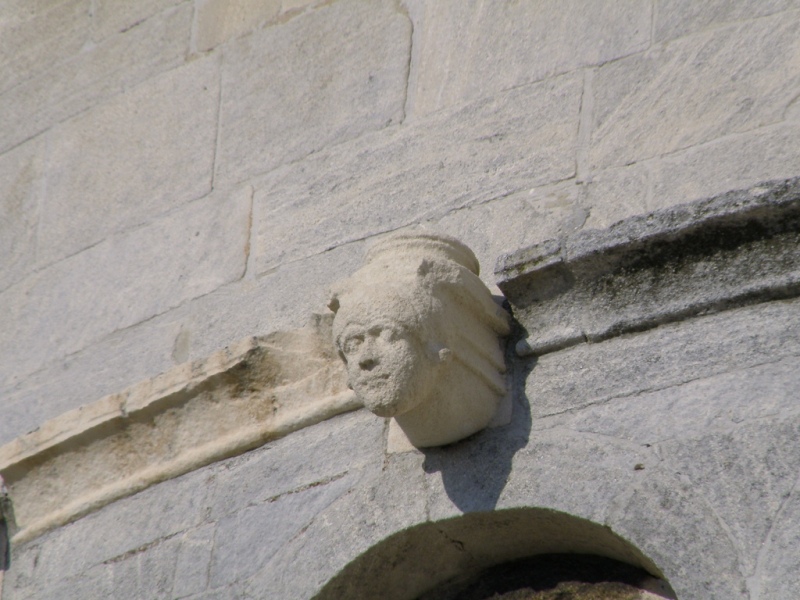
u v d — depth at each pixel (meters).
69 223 16.66
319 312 13.24
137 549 13.12
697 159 12.28
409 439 11.52
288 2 16.58
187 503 13.08
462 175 13.66
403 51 15.12
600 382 11.01
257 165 15.40
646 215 10.97
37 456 13.89
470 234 13.12
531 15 14.36
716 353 10.63
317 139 15.09
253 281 14.48
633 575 11.12
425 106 14.52
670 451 10.36
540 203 12.91
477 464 11.19
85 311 15.68
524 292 11.48
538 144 13.36
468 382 11.12
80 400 14.88
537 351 11.41
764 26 12.74
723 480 10.03
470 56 14.51
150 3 17.97
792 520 9.63
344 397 12.50
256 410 12.95
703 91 12.69
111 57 17.84
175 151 16.28
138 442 13.55
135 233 15.95
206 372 13.02
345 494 11.91
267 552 12.12
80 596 13.16
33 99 18.22
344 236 14.12
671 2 13.44
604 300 11.20
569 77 13.62
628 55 13.38
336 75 15.50
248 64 16.38
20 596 13.61
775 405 10.16
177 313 14.85
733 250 10.73
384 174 14.27
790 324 10.46
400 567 11.70
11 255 16.94
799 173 11.65
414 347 10.60
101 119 17.31
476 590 11.87
